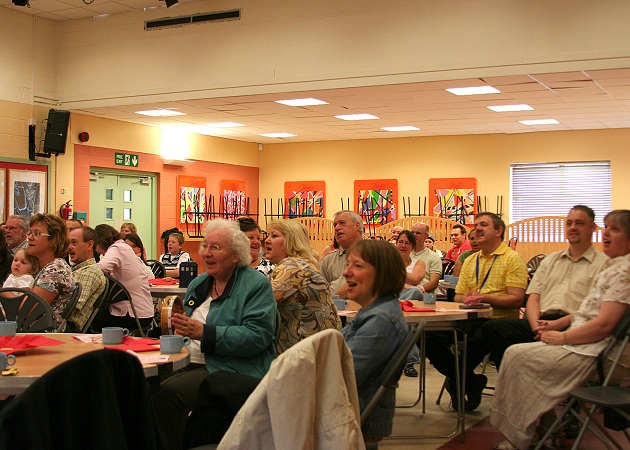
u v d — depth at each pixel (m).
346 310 4.55
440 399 5.54
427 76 7.90
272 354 3.33
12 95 9.56
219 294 3.41
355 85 8.29
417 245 7.01
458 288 5.43
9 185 9.51
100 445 1.74
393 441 4.40
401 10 8.03
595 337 3.84
